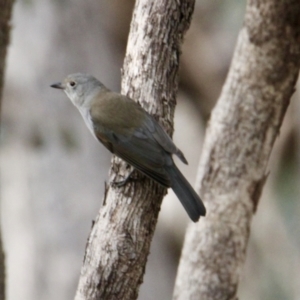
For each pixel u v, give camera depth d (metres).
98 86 8.27
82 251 14.58
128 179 6.85
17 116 15.09
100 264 6.57
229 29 16.19
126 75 7.23
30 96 15.06
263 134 9.12
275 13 8.59
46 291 14.48
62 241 14.59
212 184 9.30
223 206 9.27
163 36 6.96
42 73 15.10
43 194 14.84
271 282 15.17
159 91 7.12
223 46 16.16
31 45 15.16
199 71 16.22
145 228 6.74
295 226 15.18
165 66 7.05
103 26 15.83
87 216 14.73
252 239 15.29
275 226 15.23
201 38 16.16
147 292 15.06
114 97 7.86
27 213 14.86
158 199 6.86
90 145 15.04
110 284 6.53
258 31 8.76
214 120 9.34
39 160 14.93
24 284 14.51
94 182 14.88
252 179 9.24
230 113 9.16
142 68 7.08
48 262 14.58
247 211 9.30
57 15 15.30
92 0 15.69
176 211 15.16
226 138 9.21
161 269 15.31
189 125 16.11
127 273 6.56
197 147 15.92
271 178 15.09
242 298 15.14
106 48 15.78
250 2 8.77
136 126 7.13
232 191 9.24
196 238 9.36
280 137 14.95
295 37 8.68
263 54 8.83
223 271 9.30
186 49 16.16
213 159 9.30
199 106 16.44
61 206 14.73
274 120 9.09
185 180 7.08
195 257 9.36
